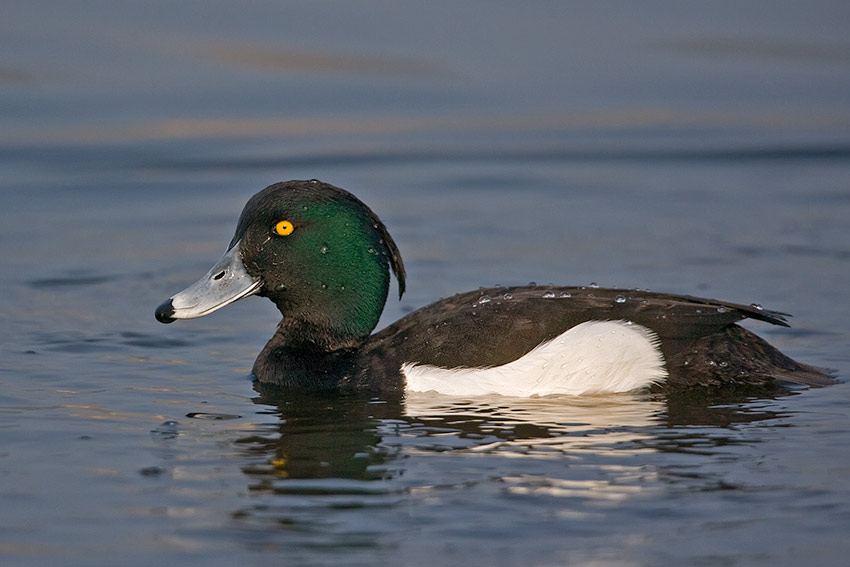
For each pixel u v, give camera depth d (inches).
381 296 419.2
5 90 839.1
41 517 279.3
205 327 483.2
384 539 267.6
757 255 570.6
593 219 644.1
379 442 334.6
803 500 288.4
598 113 850.1
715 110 851.4
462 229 627.5
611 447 328.5
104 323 480.1
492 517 279.4
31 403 372.8
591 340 382.6
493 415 361.4
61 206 677.3
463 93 879.7
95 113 818.2
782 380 386.0
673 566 255.0
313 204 413.1
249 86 872.9
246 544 265.0
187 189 711.7
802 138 799.7
